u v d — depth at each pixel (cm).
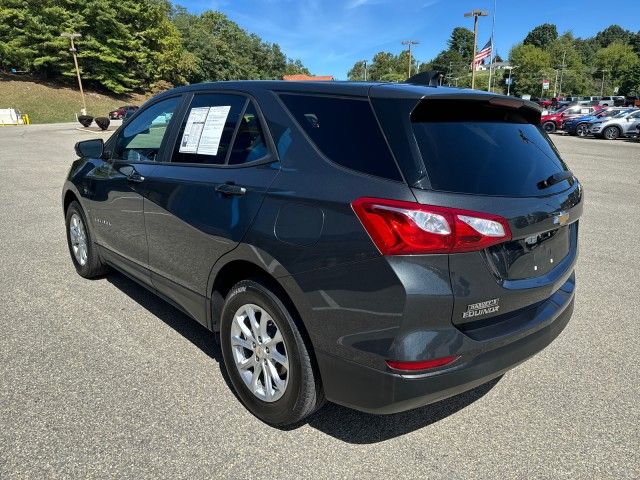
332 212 217
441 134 223
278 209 238
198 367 320
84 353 335
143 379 305
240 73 10462
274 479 226
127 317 392
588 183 1169
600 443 254
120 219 373
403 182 204
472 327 218
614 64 11250
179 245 305
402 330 202
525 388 305
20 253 557
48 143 2303
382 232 200
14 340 352
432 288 200
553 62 11044
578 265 548
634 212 838
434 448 249
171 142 332
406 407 212
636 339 371
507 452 247
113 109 5984
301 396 240
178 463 234
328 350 224
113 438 250
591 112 3306
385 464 237
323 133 238
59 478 223
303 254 224
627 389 304
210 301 291
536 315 250
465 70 11138
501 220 211
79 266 476
